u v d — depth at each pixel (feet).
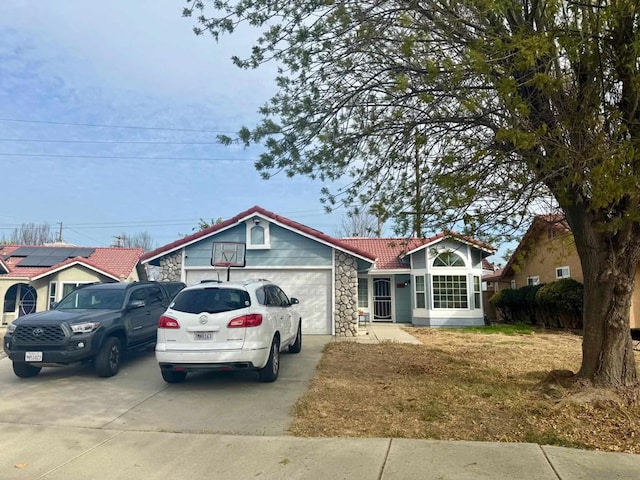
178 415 22.20
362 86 25.98
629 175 17.48
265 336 27.09
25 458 17.33
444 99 23.08
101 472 16.05
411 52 22.49
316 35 23.97
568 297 57.72
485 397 23.80
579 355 37.76
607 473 15.07
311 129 26.32
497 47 19.97
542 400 22.66
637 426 18.88
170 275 53.42
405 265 75.61
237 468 16.11
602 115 20.01
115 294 34.68
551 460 16.10
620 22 18.92
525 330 61.36
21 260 86.84
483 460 16.17
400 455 16.72
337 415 21.57
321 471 15.65
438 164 24.64
